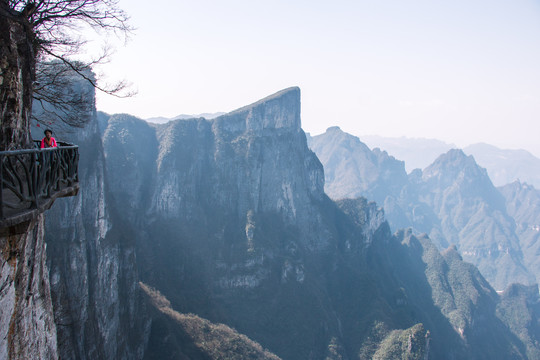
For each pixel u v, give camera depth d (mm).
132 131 155500
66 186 14602
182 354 85375
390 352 131750
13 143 14109
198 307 121000
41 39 18969
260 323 132125
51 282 59875
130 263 86750
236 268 141375
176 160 151625
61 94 22406
